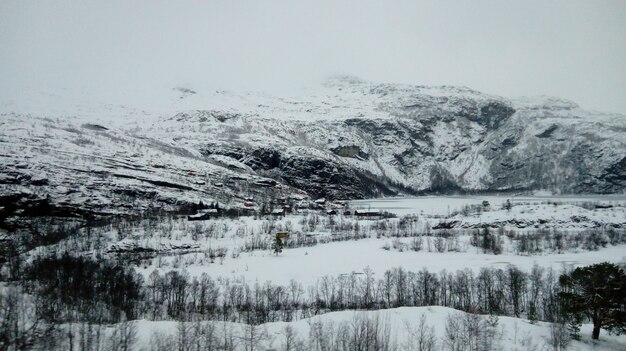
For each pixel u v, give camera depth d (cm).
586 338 10594
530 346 10288
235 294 16912
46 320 11088
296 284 18688
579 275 10525
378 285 17950
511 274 17800
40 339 10156
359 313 12000
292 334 10831
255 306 15738
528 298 16850
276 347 10300
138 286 16538
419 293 17312
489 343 10350
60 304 12612
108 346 10019
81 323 11200
